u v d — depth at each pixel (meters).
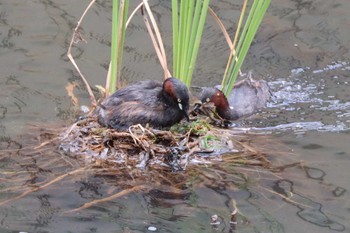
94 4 18.67
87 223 10.87
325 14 18.67
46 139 13.24
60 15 18.19
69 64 16.22
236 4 18.98
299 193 11.69
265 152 12.95
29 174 12.12
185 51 13.31
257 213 11.14
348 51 17.17
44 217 11.00
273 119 14.31
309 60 16.81
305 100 15.16
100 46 16.98
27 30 17.50
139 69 16.11
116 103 13.21
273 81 16.02
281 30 18.00
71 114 14.20
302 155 12.88
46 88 15.23
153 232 10.64
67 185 11.84
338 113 14.54
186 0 12.95
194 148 12.79
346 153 12.91
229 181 12.01
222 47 17.27
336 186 11.87
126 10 13.50
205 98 14.19
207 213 11.14
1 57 16.36
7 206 11.26
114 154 12.64
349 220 10.96
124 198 11.53
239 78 16.22
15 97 14.84
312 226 10.80
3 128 13.67
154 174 12.17
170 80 12.98
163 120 13.03
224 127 14.00
